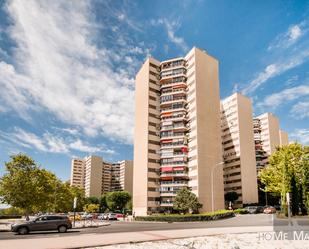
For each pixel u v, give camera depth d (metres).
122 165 170.75
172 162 66.19
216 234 16.84
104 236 16.17
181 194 55.84
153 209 63.91
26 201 34.84
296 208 35.38
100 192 158.88
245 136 89.81
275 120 105.31
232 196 80.31
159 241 14.12
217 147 66.25
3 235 20.11
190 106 67.69
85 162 172.88
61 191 61.44
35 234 20.52
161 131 69.62
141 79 75.38
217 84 71.56
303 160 36.97
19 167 35.78
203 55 70.38
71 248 11.91
